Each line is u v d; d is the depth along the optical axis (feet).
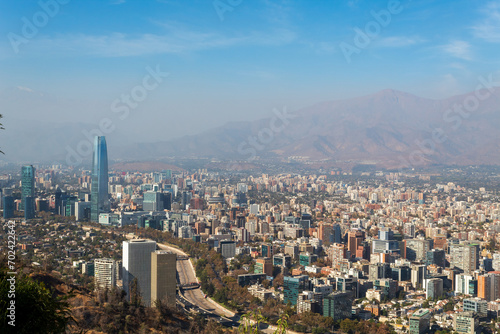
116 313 440.04
